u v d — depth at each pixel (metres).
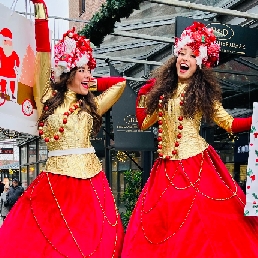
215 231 2.54
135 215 2.81
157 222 2.65
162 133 2.93
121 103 6.40
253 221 2.68
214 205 2.63
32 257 2.46
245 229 2.59
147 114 3.11
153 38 5.40
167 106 2.91
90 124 2.91
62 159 2.75
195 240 2.51
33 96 2.94
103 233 2.60
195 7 4.12
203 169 2.77
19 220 2.61
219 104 2.95
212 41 2.97
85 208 2.63
